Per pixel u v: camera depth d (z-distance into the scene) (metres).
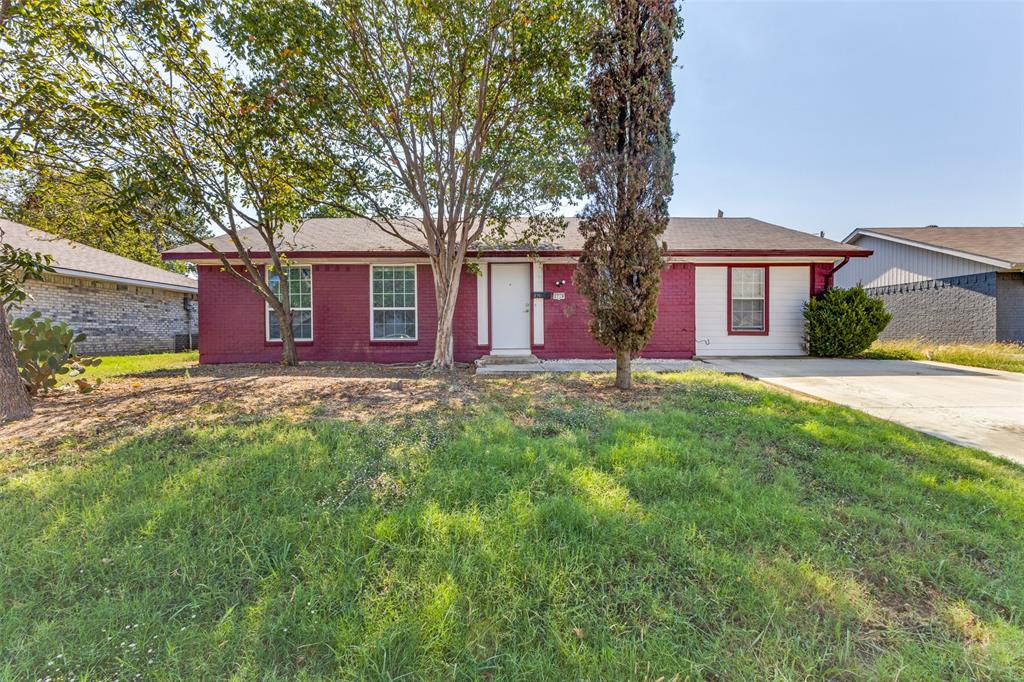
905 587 1.78
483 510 2.31
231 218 7.58
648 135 5.23
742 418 4.15
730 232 10.70
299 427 3.82
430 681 1.33
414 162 6.99
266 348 9.59
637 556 1.94
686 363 8.63
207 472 2.78
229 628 1.52
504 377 6.74
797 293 9.82
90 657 1.41
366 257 9.20
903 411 4.76
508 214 7.09
